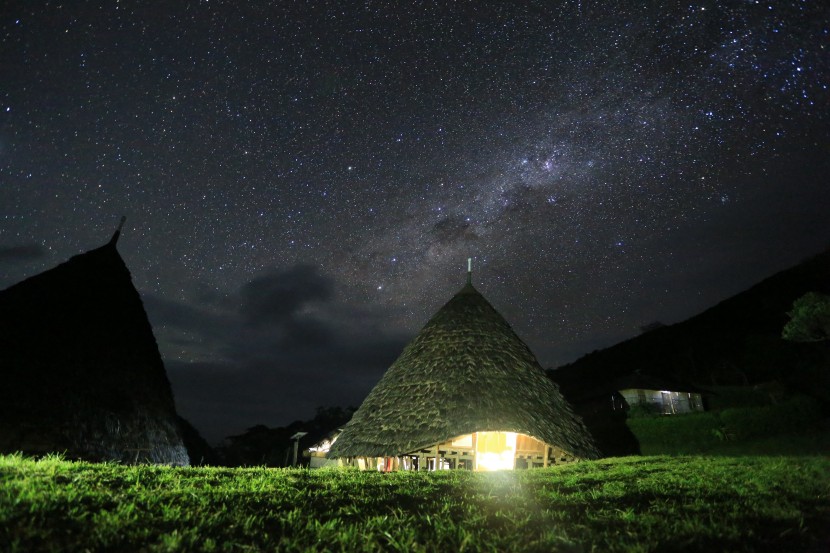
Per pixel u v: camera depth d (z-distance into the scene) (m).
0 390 10.70
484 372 14.76
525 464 14.92
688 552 4.22
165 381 16.19
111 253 16.39
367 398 16.41
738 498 6.30
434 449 13.81
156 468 7.22
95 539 3.80
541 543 4.32
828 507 5.92
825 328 21.30
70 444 11.14
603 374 45.84
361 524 4.73
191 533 4.08
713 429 21.95
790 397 24.36
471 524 4.86
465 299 17.31
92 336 13.77
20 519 3.97
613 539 4.43
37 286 13.77
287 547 4.02
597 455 14.70
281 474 7.72
